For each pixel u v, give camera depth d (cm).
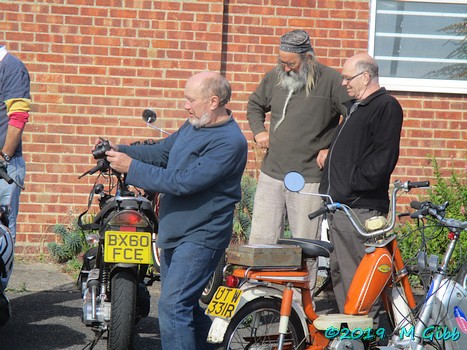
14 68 1178
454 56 1652
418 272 989
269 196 1230
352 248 1060
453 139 1648
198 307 945
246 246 914
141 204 990
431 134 1647
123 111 1573
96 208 1577
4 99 1181
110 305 972
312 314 945
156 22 1569
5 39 1550
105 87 1569
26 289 1362
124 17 1565
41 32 1555
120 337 949
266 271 906
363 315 963
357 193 1059
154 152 1000
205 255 898
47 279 1427
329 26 1620
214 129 899
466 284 1142
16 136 1171
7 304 1007
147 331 1168
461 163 1648
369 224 972
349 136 1066
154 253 1294
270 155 1234
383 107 1043
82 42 1562
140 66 1572
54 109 1563
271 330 947
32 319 1197
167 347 892
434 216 957
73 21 1557
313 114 1204
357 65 1059
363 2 1625
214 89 893
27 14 1550
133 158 984
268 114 1622
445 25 1648
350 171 1057
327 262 1255
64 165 1572
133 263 945
